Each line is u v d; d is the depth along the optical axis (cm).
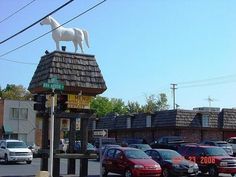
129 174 2538
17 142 3947
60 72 2411
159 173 2573
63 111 2317
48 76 2378
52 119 2116
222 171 2809
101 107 11462
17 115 6738
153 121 5997
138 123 6253
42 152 2425
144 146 4253
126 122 6494
